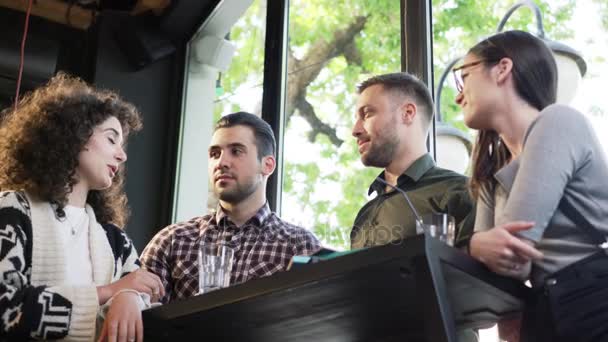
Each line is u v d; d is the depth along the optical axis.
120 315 1.75
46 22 4.62
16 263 1.81
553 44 2.27
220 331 1.76
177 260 2.71
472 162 1.78
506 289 1.45
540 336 1.48
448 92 2.62
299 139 3.34
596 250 1.46
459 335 1.94
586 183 1.50
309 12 3.53
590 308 1.41
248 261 2.69
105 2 4.61
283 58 3.65
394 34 2.93
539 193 1.44
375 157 2.28
